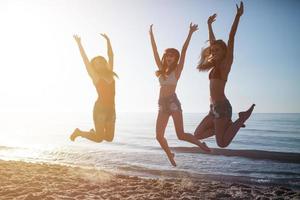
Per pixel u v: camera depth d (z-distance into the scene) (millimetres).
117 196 9258
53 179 11531
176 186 11359
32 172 13062
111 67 6883
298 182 14695
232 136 5688
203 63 6098
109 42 6984
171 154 6195
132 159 21469
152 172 16781
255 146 34812
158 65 6227
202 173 16703
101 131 6613
